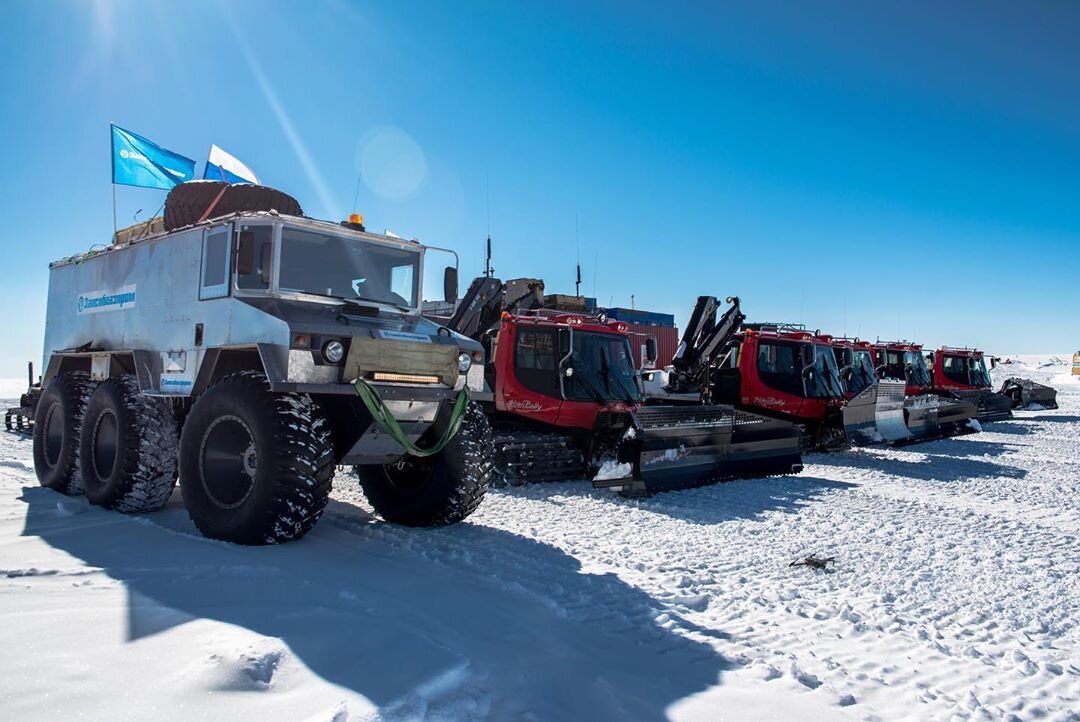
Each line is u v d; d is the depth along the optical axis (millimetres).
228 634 3043
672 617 4031
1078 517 7648
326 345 4957
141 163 8531
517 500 7594
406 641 3125
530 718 2680
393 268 6156
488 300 10312
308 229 5547
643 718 2781
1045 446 14773
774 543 5996
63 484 6922
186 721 2324
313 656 2875
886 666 3553
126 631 3078
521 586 4328
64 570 4113
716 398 13617
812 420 13008
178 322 5930
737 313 13484
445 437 5543
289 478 4828
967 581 5129
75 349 7422
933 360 21219
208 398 5258
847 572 5227
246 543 4934
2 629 3064
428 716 2529
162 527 5461
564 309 12773
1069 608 4629
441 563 4766
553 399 9211
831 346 13828
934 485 9578
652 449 8078
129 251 6793
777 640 3820
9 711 2332
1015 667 3637
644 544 5773
